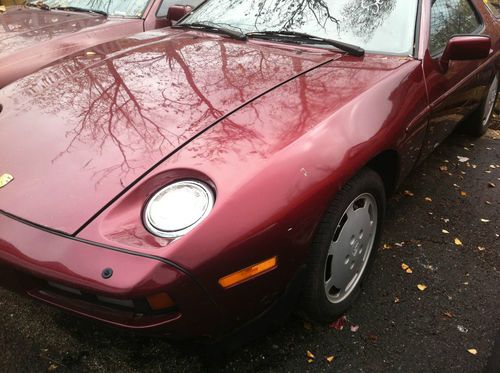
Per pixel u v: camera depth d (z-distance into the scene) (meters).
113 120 1.82
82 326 2.05
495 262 2.53
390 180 2.30
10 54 3.39
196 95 1.92
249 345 1.96
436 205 3.04
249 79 2.03
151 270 1.34
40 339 1.98
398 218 2.88
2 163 1.73
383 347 1.97
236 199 1.46
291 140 1.67
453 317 2.14
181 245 1.37
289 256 1.59
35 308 2.14
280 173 1.56
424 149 2.57
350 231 1.98
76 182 1.57
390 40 2.39
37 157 1.71
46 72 2.39
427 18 2.49
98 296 1.48
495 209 3.03
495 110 4.62
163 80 2.08
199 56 2.31
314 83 2.00
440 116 2.62
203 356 1.91
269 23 2.62
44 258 1.43
